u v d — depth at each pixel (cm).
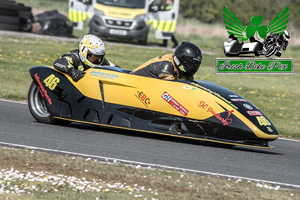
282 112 3719
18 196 1491
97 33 8406
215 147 2350
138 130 2391
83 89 2511
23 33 8650
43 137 2262
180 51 2411
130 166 1845
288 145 2611
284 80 5991
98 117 2473
